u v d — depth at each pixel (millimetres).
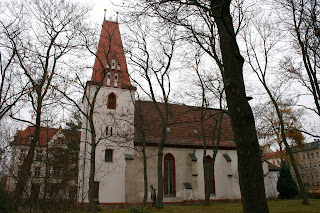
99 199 24156
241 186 6977
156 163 27391
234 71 7645
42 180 10562
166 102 22812
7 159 15594
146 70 22984
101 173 24875
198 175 28766
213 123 33562
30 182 10562
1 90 18094
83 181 22000
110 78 28078
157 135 28953
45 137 21984
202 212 19078
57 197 10273
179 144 28766
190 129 31453
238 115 7281
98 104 26844
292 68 20922
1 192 11031
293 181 30750
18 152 17031
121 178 25469
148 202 25828
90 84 27219
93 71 28094
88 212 19969
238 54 7738
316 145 74438
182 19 9938
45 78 17969
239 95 7414
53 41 18984
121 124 26984
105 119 26578
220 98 24438
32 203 10000
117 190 25016
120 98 27891
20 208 10570
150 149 27578
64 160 14523
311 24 16625
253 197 6691
